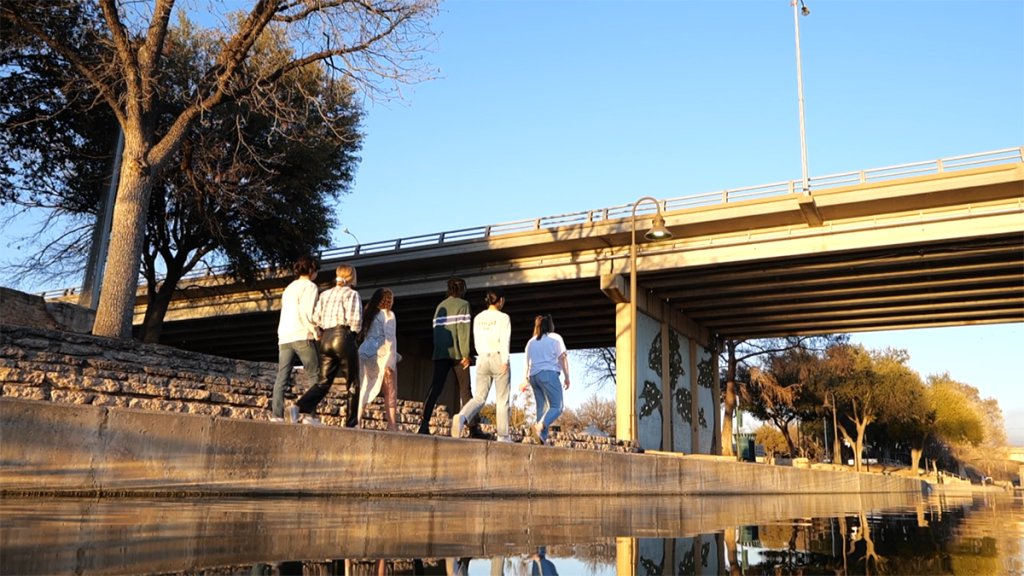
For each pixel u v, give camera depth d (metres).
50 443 4.11
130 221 16.52
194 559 2.11
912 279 32.53
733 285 35.06
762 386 51.03
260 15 17.28
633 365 23.44
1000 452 138.75
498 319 8.80
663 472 9.53
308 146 25.28
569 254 35.25
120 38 16.59
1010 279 31.06
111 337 15.36
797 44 32.31
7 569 1.82
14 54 20.19
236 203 25.53
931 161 27.14
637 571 2.23
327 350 7.47
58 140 23.72
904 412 62.66
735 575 2.21
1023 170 25.50
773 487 12.90
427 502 5.45
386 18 16.89
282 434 5.20
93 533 2.57
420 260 37.19
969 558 2.77
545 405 10.68
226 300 42.28
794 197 29.34
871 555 2.85
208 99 17.81
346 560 2.22
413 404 14.58
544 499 6.75
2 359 9.51
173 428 4.63
